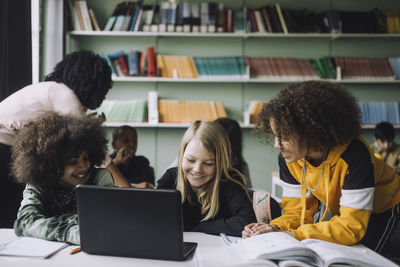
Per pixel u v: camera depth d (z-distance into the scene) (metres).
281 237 1.10
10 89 2.41
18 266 0.98
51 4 3.46
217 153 1.40
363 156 1.20
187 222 1.45
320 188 1.34
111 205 1.04
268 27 4.12
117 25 4.04
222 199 1.49
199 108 4.16
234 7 4.37
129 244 1.05
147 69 4.10
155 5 4.25
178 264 1.01
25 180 1.26
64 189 1.34
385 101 4.38
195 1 4.34
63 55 3.57
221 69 4.15
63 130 1.23
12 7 2.42
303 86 1.21
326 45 4.39
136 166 3.13
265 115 1.28
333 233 1.18
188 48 4.36
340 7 4.41
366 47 4.39
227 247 1.16
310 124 1.13
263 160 4.37
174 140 4.37
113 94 4.32
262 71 4.19
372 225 1.48
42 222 1.20
